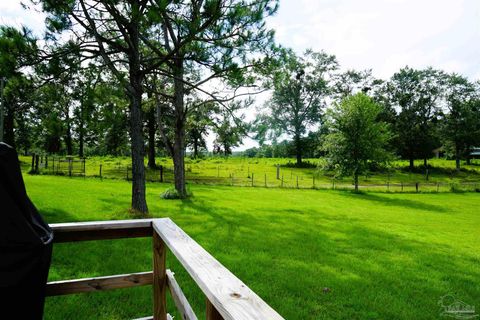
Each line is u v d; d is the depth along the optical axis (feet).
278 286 17.10
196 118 61.16
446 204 65.82
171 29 33.86
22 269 4.90
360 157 85.30
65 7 25.93
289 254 23.59
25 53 25.25
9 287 4.78
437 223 43.70
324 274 19.66
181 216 36.04
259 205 49.93
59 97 28.14
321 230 33.76
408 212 53.01
